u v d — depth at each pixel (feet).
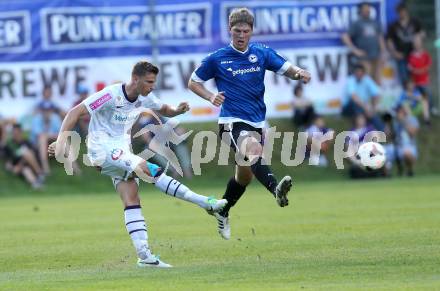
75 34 233.96
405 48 245.45
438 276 84.79
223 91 108.06
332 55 243.81
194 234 131.75
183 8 237.25
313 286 80.43
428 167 249.96
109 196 218.59
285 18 242.37
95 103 96.48
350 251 105.40
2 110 231.91
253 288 79.92
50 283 87.04
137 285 83.61
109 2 234.58
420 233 121.90
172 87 236.63
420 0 270.26
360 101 236.43
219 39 239.09
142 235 97.35
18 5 231.91
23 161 231.09
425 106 248.32
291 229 133.28
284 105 239.09
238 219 152.05
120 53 235.40
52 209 186.29
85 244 123.03
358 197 187.73
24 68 232.32
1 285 86.33
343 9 244.22
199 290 79.51
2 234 139.03
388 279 83.51
